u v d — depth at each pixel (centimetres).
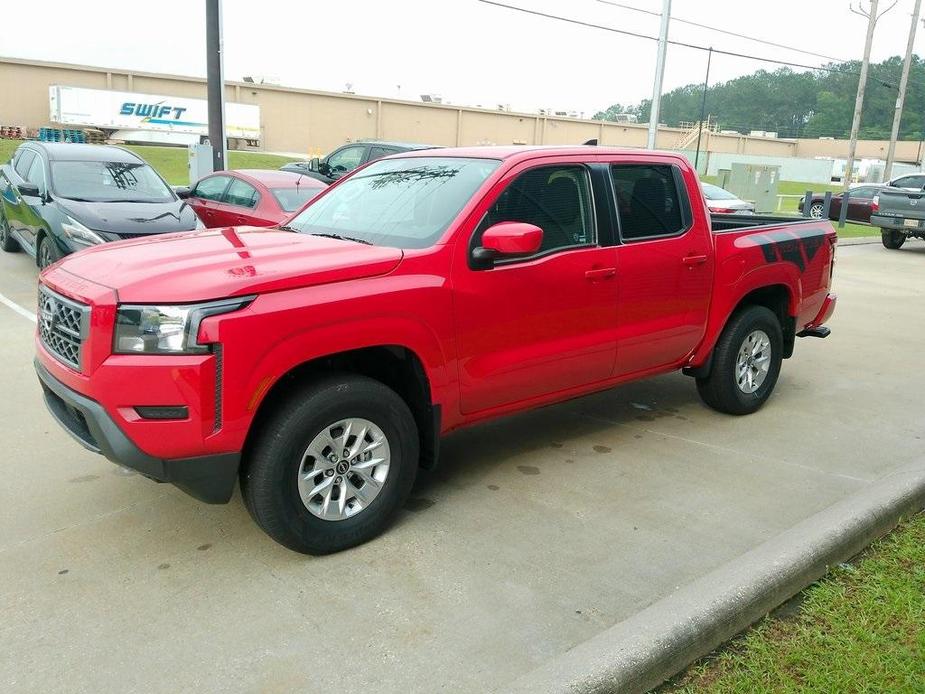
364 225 435
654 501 435
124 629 307
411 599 331
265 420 344
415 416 405
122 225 885
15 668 283
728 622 298
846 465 497
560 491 445
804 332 650
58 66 4928
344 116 5862
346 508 370
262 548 372
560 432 546
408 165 481
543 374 441
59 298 352
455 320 390
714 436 545
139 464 322
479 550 374
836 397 651
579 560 367
